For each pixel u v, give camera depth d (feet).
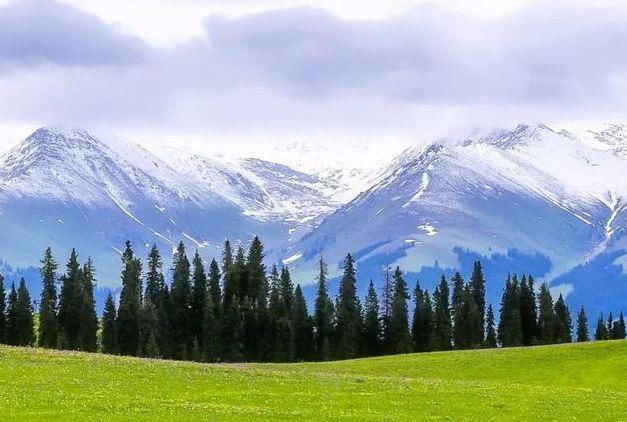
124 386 240.12
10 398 212.23
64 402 210.18
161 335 575.38
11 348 302.25
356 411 218.79
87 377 250.37
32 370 256.32
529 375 348.18
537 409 230.68
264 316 581.12
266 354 577.84
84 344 576.20
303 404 227.20
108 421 192.13
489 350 417.08
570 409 231.91
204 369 281.13
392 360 400.06
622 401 250.98
